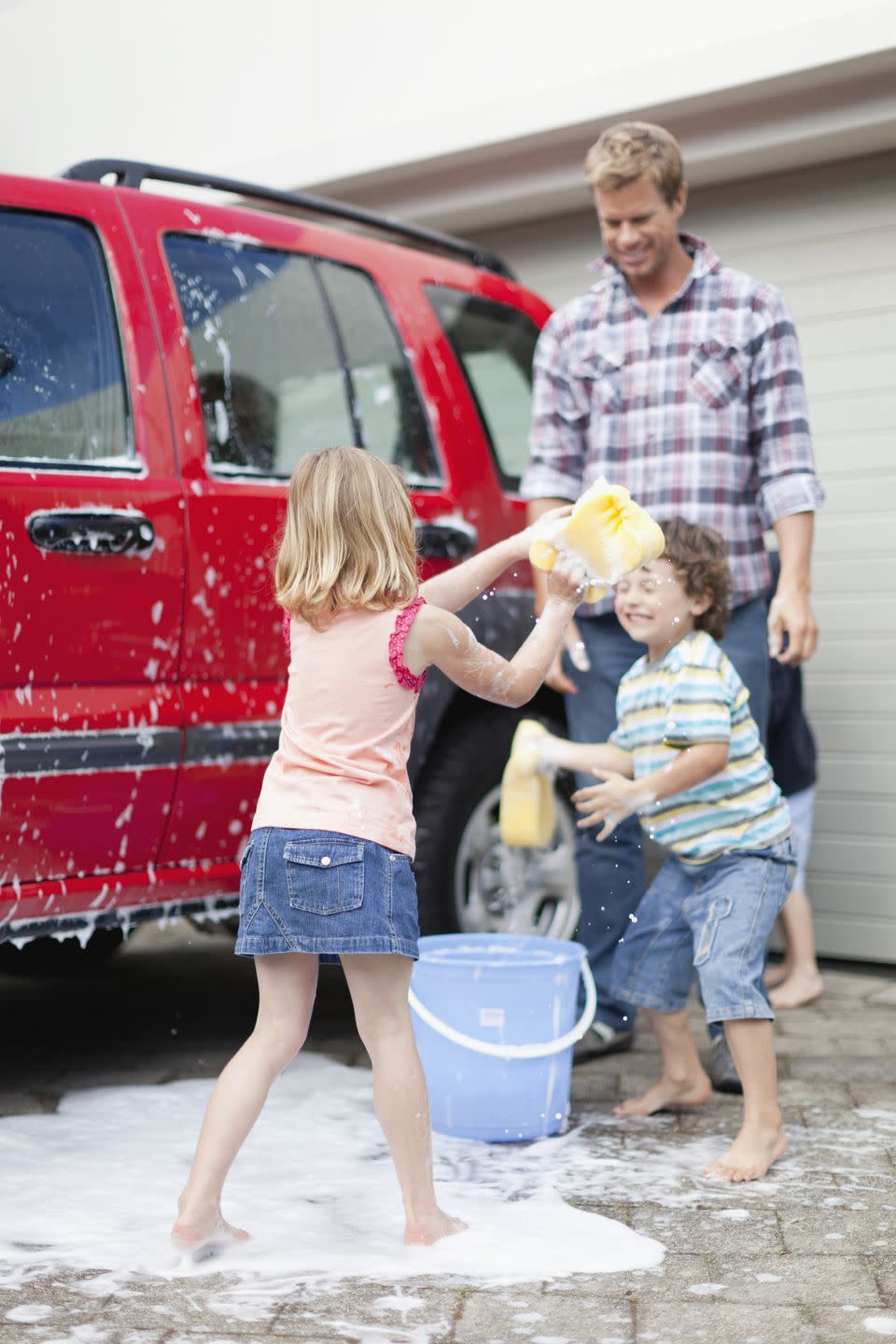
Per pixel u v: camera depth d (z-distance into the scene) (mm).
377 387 3990
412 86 5922
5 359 3178
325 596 2559
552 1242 2559
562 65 5492
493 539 4125
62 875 3162
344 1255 2492
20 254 3281
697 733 3152
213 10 6512
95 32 6914
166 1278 2395
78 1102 3432
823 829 5281
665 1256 2520
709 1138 3244
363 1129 3236
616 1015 3963
